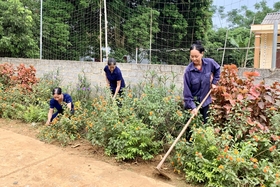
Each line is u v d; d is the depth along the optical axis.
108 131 3.37
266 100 3.28
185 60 14.81
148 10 14.57
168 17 14.85
